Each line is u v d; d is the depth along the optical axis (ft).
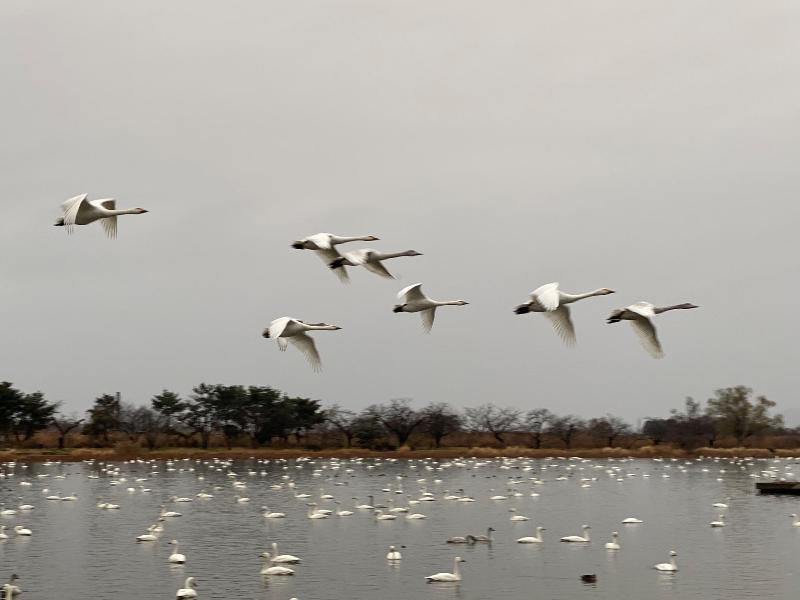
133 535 218.38
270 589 160.25
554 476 387.96
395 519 245.45
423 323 122.21
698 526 234.38
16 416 506.48
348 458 480.23
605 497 303.89
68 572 174.91
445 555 190.29
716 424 566.77
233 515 254.47
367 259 122.11
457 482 358.43
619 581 166.50
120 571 175.63
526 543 205.16
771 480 370.94
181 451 496.64
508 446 573.33
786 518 249.14
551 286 101.50
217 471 403.13
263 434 527.40
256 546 201.87
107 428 517.55
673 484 351.67
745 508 271.69
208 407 516.73
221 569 176.86
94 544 205.46
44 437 571.69
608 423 598.75
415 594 156.76
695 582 166.09
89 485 340.39
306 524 236.22
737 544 205.77
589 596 155.74
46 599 154.92
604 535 219.20
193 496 302.66
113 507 267.39
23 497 299.17
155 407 516.73
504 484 350.84
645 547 201.05
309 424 529.45
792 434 640.17
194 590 157.17
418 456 495.82
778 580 167.63
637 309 101.04
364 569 176.24
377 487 335.06
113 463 443.73
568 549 198.18
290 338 109.29
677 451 522.88
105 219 113.60
